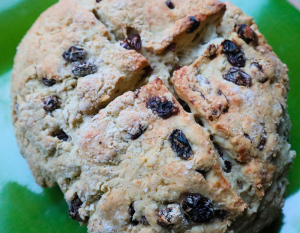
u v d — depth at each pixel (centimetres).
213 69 27
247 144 25
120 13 28
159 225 24
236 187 25
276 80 28
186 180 24
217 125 25
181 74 26
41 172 28
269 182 26
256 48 28
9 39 35
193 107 26
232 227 25
